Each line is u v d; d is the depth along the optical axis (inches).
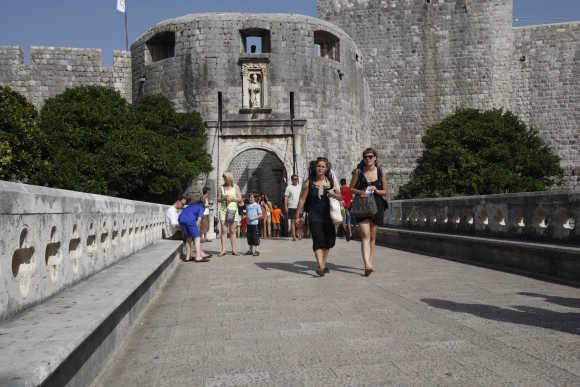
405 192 1453.0
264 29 1230.3
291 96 1240.2
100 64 1444.4
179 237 705.0
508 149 1358.3
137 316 237.0
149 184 1067.9
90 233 237.5
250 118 1206.3
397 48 1649.9
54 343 118.3
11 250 141.4
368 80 1658.5
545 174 1398.9
